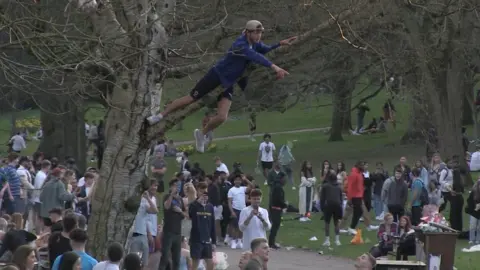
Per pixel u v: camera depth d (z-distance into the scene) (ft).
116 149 64.90
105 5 64.03
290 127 286.46
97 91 71.77
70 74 67.62
